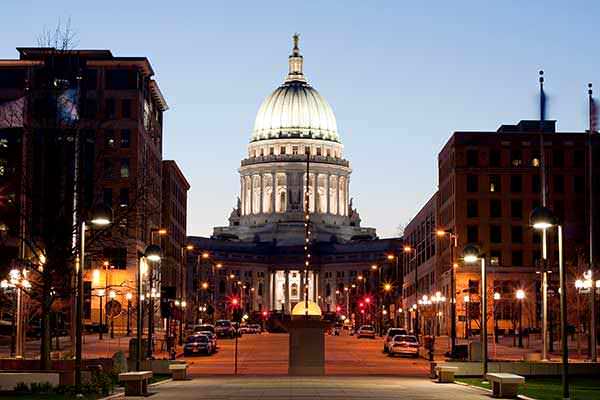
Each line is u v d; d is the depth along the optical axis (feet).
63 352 271.90
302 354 230.27
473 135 526.57
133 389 155.43
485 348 189.16
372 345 450.30
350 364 292.61
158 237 506.48
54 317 343.05
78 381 152.97
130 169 498.69
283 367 273.95
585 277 294.05
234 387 177.99
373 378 213.46
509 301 515.09
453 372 192.65
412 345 336.08
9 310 303.89
